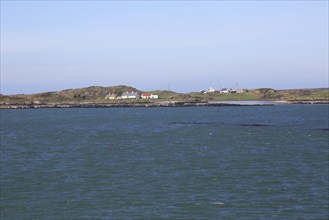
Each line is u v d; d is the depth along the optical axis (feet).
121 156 320.09
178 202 181.16
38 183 220.43
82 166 273.13
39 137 498.28
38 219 162.50
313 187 205.98
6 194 197.67
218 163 280.31
